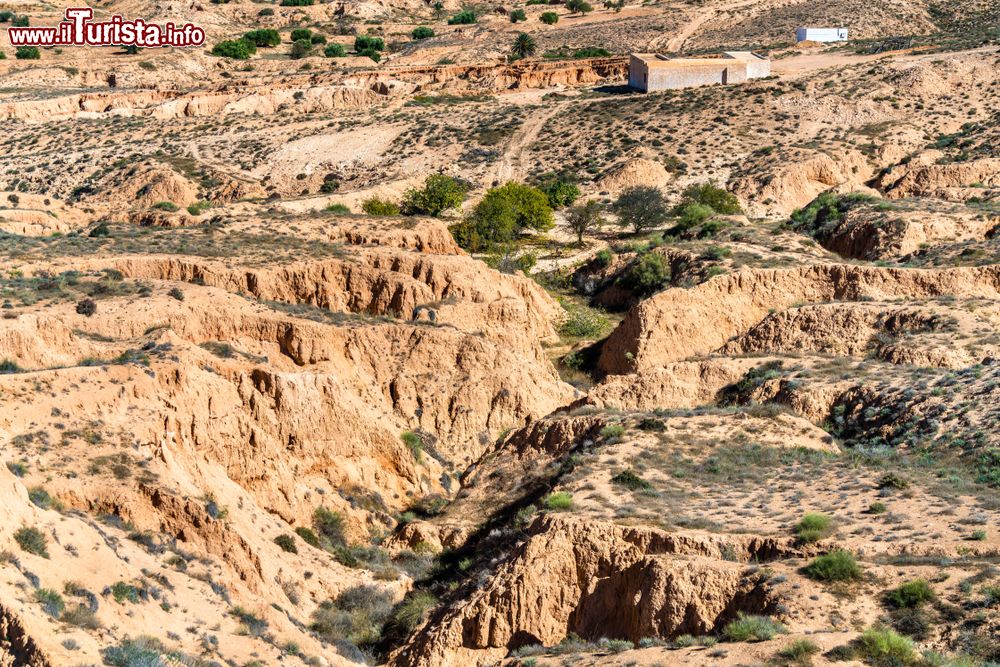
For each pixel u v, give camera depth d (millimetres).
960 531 73688
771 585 67688
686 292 141125
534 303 154875
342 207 191250
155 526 78625
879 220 164875
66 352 98875
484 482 106250
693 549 75062
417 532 98125
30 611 57375
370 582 89750
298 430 103125
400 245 157250
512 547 82562
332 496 101812
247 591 76312
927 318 123312
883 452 95562
